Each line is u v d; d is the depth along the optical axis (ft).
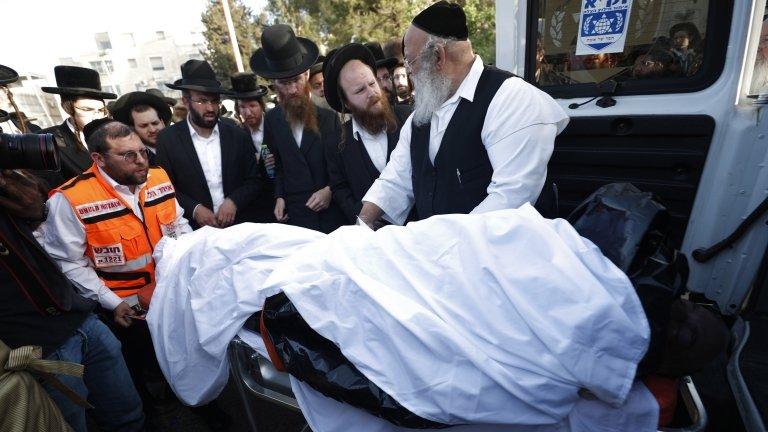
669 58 5.77
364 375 3.27
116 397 5.64
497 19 6.91
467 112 4.90
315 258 4.05
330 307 3.57
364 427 3.60
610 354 2.85
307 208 8.86
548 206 5.18
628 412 3.06
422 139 5.41
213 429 6.81
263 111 12.95
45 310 4.63
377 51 10.53
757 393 3.75
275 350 3.80
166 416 7.35
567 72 6.59
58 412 4.06
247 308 4.33
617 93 6.19
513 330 3.04
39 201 4.51
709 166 5.63
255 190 9.64
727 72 5.37
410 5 51.98
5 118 9.77
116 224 6.07
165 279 5.27
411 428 3.12
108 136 5.72
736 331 4.62
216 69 74.54
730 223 5.57
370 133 7.48
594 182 6.61
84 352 5.18
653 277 3.05
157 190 6.68
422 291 3.36
